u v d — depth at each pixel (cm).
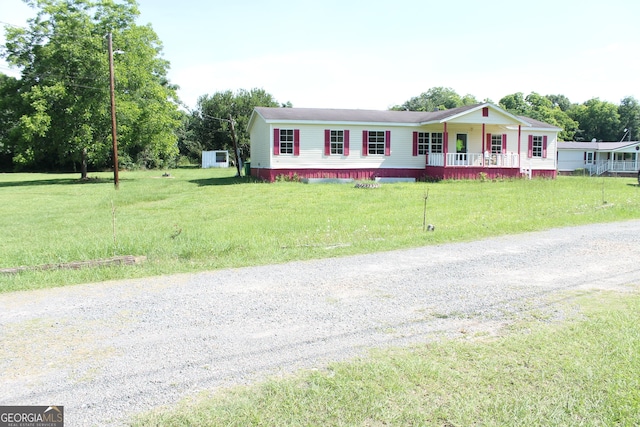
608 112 6494
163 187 2425
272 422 294
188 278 644
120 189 2375
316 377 347
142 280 635
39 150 3056
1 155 5084
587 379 341
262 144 2655
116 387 339
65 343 420
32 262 745
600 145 4522
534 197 1662
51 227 1180
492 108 2522
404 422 293
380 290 578
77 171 4966
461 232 969
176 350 402
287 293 568
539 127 2836
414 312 493
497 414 301
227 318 480
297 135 2472
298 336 429
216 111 6031
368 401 315
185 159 6259
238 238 913
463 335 427
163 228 1084
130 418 299
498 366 362
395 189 2016
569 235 959
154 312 502
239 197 1778
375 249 826
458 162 2542
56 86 2764
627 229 1029
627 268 675
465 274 654
